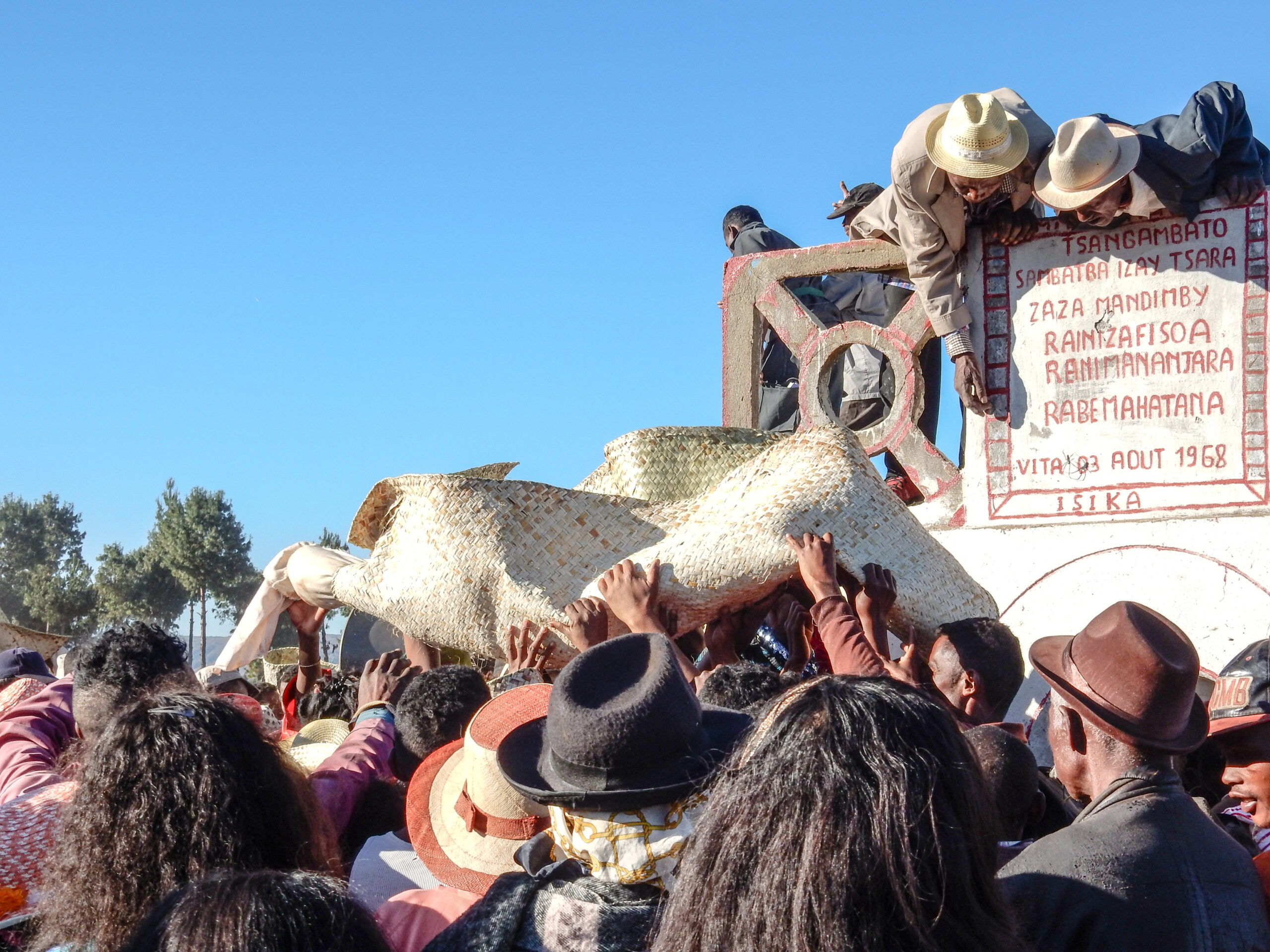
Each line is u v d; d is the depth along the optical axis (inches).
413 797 130.4
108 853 91.5
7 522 2426.2
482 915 89.7
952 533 237.5
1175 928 85.9
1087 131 205.2
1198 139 209.5
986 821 73.1
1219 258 216.4
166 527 2142.0
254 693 241.0
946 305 232.5
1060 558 225.3
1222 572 210.5
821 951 67.1
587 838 89.6
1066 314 228.4
